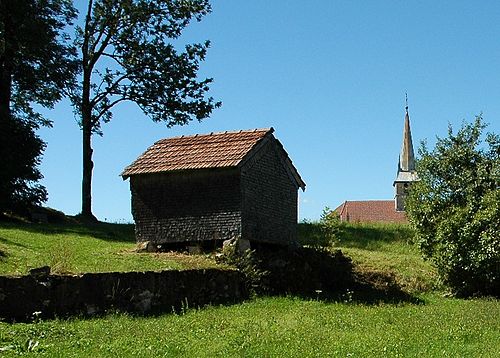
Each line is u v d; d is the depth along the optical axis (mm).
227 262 22672
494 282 27891
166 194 25062
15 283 15359
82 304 16562
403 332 16594
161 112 42844
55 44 42281
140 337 14109
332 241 30609
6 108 37312
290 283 24391
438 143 30391
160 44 42719
